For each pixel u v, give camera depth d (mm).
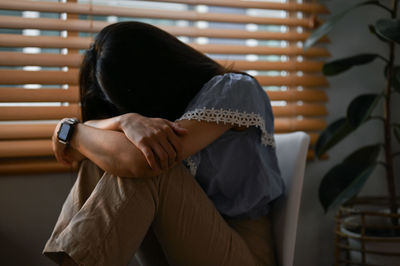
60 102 1734
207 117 1092
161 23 2088
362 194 2141
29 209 1727
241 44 2082
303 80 2035
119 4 1943
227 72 1251
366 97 1804
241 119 1130
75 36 1844
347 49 2111
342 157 2100
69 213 1038
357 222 1872
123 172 988
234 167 1188
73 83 1739
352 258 1805
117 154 1005
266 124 1235
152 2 1932
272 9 1995
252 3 1981
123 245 936
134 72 1145
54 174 1749
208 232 1051
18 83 1685
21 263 1725
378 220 1885
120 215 941
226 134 1182
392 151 2162
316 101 2035
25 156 1696
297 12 2104
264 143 1210
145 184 989
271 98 1992
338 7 2102
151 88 1169
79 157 1204
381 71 2146
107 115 1354
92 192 1000
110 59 1134
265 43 2215
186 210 1028
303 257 2039
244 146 1189
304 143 1260
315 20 2037
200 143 1086
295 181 1235
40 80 1709
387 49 2150
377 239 1656
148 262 1233
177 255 1063
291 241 1210
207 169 1175
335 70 1887
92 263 903
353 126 1738
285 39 2020
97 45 1193
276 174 1241
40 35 1741
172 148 1008
